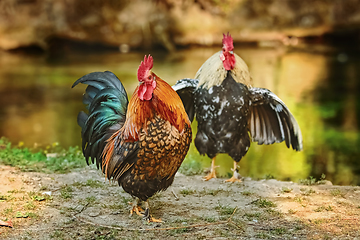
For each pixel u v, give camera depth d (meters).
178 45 35.16
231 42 6.77
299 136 7.13
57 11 33.50
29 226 5.24
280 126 7.44
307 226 5.38
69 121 15.77
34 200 6.04
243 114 6.90
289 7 36.97
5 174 7.01
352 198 6.42
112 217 5.62
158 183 5.09
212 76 6.83
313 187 6.98
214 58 6.92
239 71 6.84
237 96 6.79
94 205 6.00
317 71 24.75
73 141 13.18
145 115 4.80
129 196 6.39
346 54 30.84
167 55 31.91
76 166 7.75
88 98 5.90
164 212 5.85
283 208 6.01
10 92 20.14
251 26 36.34
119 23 35.03
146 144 4.81
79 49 34.19
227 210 5.86
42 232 5.09
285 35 35.66
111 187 6.77
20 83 22.11
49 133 14.09
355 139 12.85
